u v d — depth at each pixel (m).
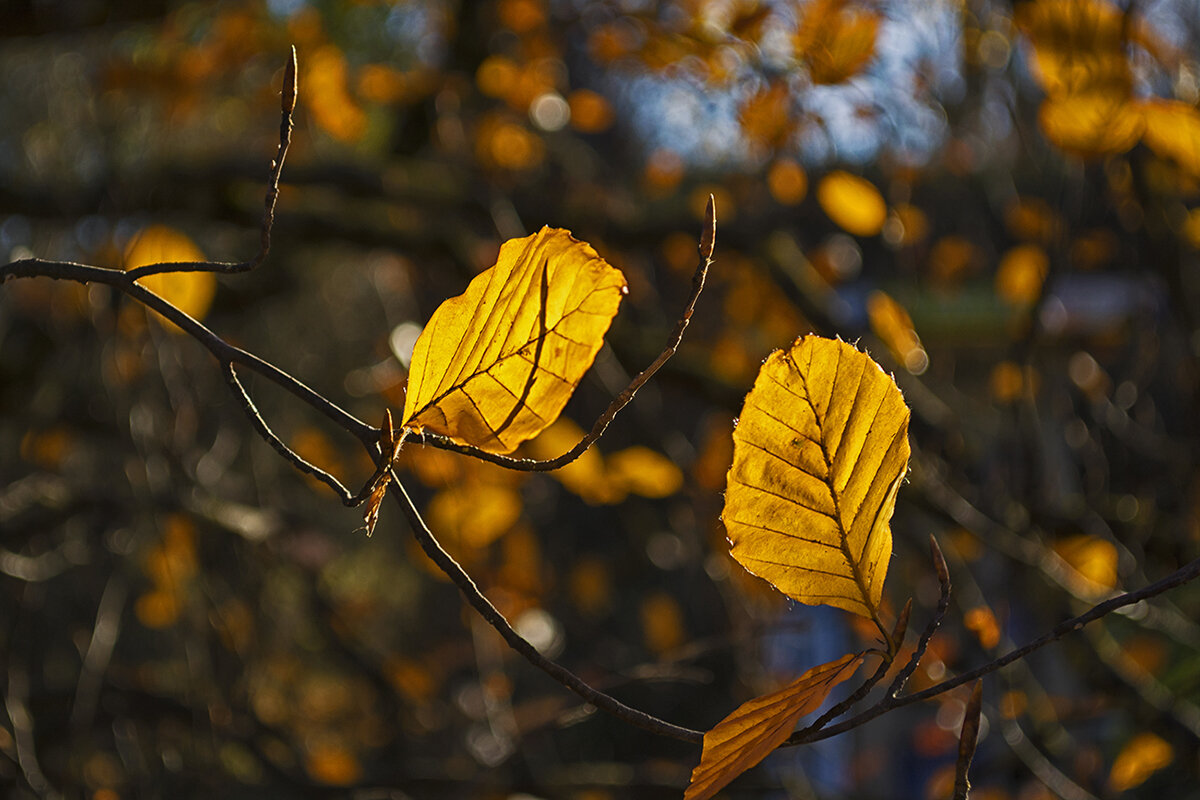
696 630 3.39
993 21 2.04
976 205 2.69
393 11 2.84
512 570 2.20
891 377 0.42
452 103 2.83
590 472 1.62
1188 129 1.13
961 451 2.28
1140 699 1.81
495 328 0.46
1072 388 2.34
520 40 2.68
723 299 3.02
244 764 2.73
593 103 2.70
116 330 2.30
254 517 2.73
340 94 2.47
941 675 1.32
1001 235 2.71
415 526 0.42
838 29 1.76
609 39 2.32
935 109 2.16
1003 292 2.26
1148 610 1.91
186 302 1.40
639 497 3.12
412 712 3.15
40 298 2.96
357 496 0.42
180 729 2.80
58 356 2.88
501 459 0.44
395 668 3.17
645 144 3.20
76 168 3.15
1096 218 2.01
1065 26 1.13
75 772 2.58
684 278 3.01
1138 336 2.21
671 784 2.29
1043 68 1.15
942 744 2.52
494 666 2.82
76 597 3.42
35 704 2.55
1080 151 1.17
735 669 2.69
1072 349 2.28
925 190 2.64
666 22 2.02
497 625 0.41
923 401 2.31
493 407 0.46
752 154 2.46
